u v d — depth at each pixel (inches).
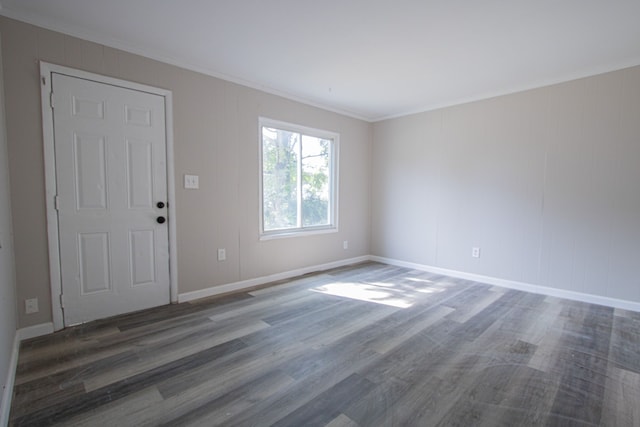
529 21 88.5
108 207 103.7
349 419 59.7
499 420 59.8
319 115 168.1
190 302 121.6
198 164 123.6
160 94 112.7
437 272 170.6
